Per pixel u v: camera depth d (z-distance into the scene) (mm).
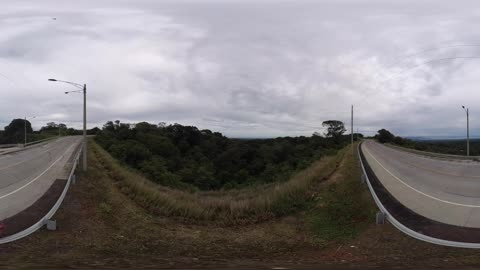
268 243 16516
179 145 85000
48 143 78062
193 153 81438
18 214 18094
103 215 19719
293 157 69812
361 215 19344
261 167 67250
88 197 23094
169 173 49469
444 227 15156
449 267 10961
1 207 19359
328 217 19844
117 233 17250
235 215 20266
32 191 23797
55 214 19078
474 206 18234
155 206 21766
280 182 33906
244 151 73000
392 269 10914
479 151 76938
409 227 15750
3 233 15328
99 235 16797
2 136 107312
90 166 34812
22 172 32250
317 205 21891
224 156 69625
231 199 24031
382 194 22484
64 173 31297
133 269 11094
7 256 13016
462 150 79750
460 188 23500
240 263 12680
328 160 42594
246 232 18250
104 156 45312
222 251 15289
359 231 17219
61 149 58781
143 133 84688
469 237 13812
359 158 43219
